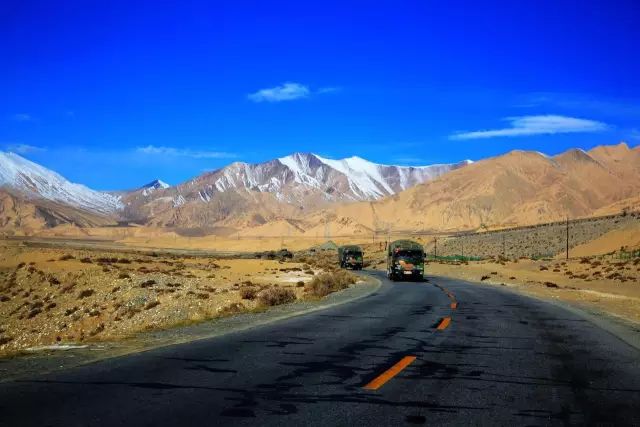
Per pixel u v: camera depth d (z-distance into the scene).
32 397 7.41
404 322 16.55
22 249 63.03
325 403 7.39
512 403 7.59
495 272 63.03
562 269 64.94
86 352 10.99
